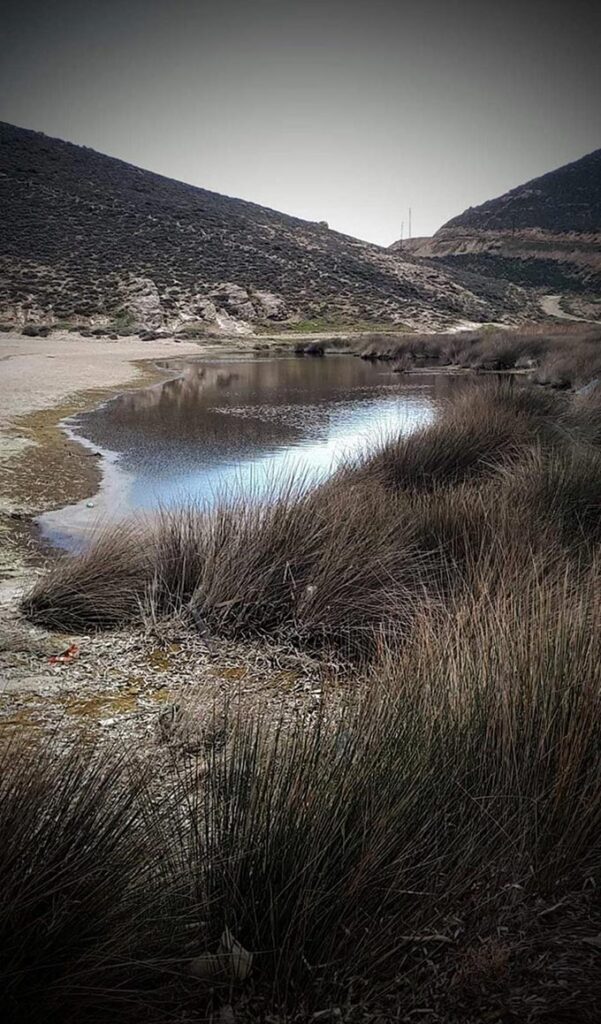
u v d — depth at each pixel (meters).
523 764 2.77
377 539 5.88
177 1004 2.10
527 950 2.16
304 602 5.41
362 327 53.28
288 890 2.26
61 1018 1.97
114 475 11.09
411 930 2.21
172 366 30.77
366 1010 2.03
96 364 30.22
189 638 5.39
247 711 3.94
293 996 2.10
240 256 64.44
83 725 4.11
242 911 2.27
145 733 3.99
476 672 3.30
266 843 2.35
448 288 72.88
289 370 29.86
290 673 4.88
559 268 126.38
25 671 4.84
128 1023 2.02
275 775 2.76
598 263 121.88
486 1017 1.96
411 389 22.98
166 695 4.54
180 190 84.44
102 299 49.69
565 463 7.57
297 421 16.58
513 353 30.89
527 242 140.25
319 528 6.05
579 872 2.45
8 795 2.40
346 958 2.16
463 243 151.25
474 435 9.60
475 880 2.37
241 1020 2.04
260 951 2.19
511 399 12.10
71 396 20.08
